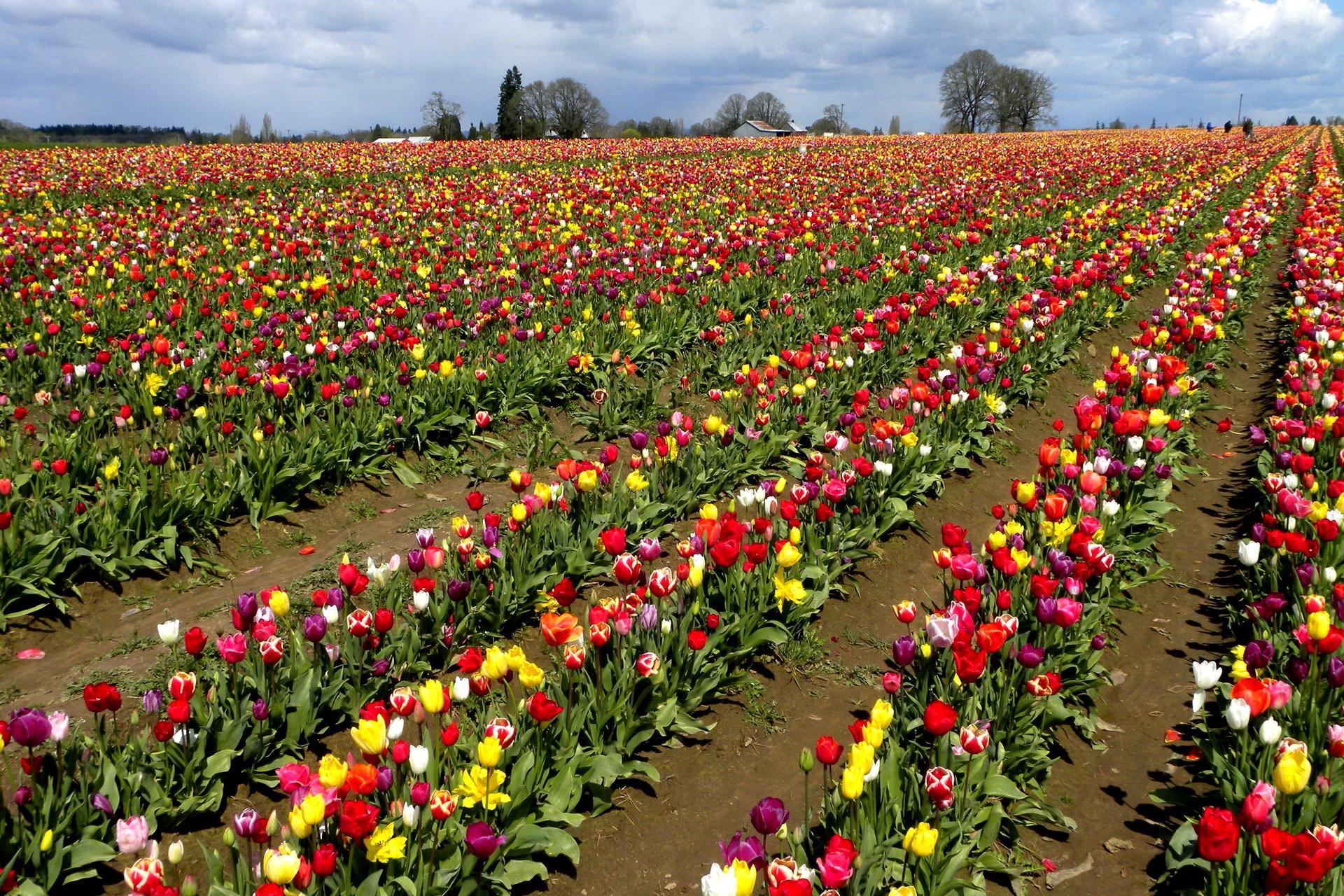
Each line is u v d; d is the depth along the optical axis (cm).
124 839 344
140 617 672
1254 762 493
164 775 455
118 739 494
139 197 2533
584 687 516
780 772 536
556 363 1088
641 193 2672
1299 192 3469
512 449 988
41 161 3512
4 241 1636
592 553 702
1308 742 475
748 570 642
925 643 512
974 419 1007
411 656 572
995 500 928
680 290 1335
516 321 1218
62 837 407
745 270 1429
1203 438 1112
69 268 1468
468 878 409
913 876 411
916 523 833
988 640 458
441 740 428
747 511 827
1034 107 14425
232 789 483
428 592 576
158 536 722
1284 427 868
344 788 371
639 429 1021
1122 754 555
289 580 720
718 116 15138
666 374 1180
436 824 396
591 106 10975
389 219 2095
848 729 573
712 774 531
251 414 912
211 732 475
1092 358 1375
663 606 579
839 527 731
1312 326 1234
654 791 514
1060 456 783
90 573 695
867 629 685
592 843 475
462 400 1011
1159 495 848
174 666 586
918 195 2661
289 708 508
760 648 636
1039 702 542
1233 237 2023
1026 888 452
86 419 918
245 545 776
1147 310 1667
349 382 974
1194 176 3381
